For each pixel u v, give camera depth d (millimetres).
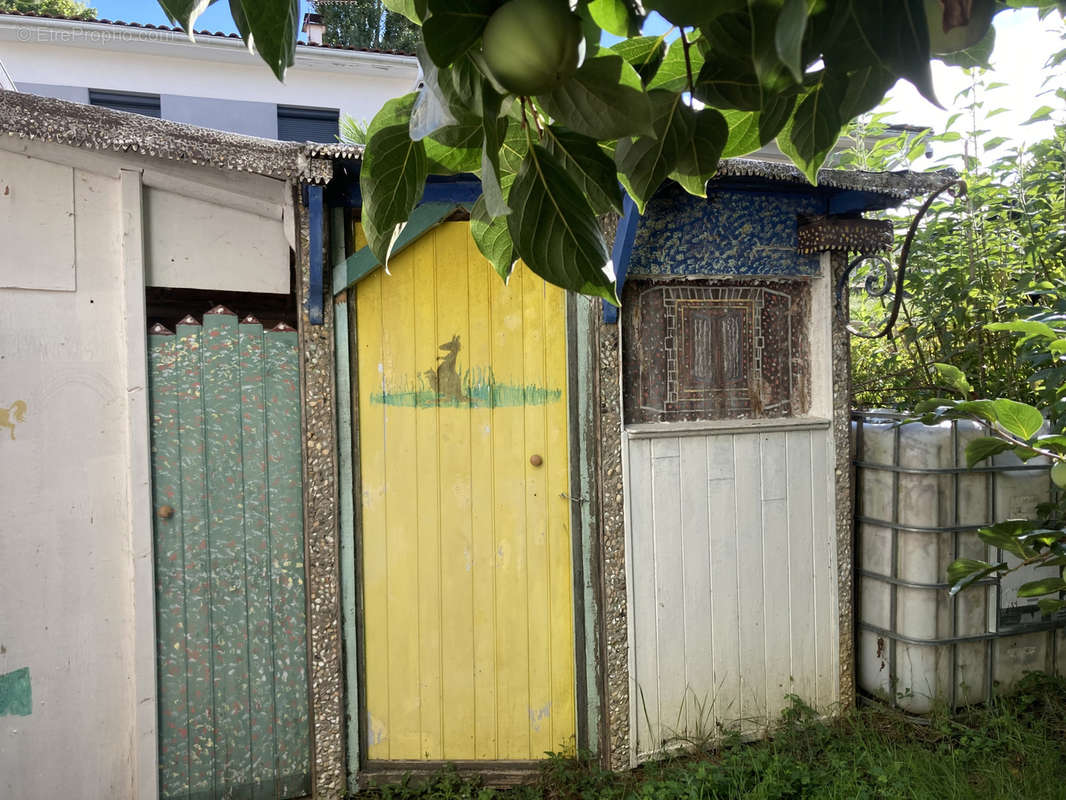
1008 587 3664
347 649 3207
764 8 505
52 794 2918
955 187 3174
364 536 3236
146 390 2941
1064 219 3758
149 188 2945
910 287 4246
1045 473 3689
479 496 3309
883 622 3732
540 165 653
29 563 2861
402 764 3289
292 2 528
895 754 3291
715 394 3555
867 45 498
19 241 2803
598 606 3324
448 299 3252
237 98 10250
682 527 3406
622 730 3320
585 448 3312
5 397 2811
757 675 3545
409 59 10094
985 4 546
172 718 3037
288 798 3178
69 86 9719
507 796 3219
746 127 793
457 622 3318
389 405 3234
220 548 3066
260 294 3295
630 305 3416
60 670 2912
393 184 730
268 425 3096
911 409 4336
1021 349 3650
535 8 525
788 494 3586
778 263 3520
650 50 747
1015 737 3363
